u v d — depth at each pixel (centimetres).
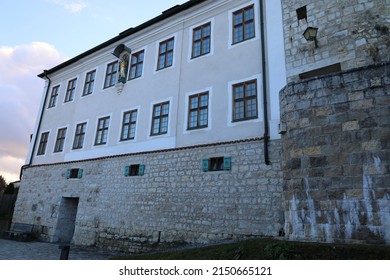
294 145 634
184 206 1042
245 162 954
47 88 1978
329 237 543
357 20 880
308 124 624
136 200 1191
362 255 470
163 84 1305
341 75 609
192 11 1309
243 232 889
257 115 985
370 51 838
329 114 603
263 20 1080
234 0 1181
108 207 1280
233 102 1060
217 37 1188
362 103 570
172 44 1350
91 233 1297
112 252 1141
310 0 988
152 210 1125
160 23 1421
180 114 1194
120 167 1308
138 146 1286
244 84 1056
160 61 1375
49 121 1841
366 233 509
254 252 575
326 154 585
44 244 1365
